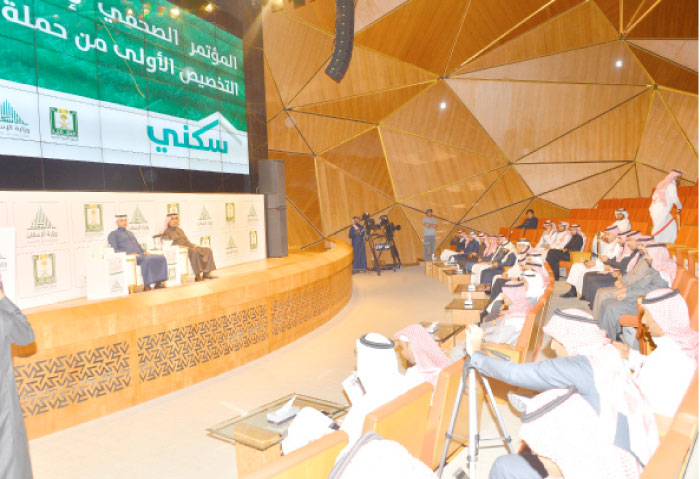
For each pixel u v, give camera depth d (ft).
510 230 51.88
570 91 51.78
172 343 16.22
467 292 26.21
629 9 47.34
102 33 21.67
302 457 5.27
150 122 24.17
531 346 13.93
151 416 14.30
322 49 46.75
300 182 48.47
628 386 6.73
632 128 52.16
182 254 20.49
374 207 52.16
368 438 4.72
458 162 53.67
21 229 17.25
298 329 22.77
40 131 18.85
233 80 30.42
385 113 51.52
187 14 26.76
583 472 5.88
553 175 53.93
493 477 7.88
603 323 19.30
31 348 12.95
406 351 10.59
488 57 50.75
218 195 27.71
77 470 11.22
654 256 20.40
